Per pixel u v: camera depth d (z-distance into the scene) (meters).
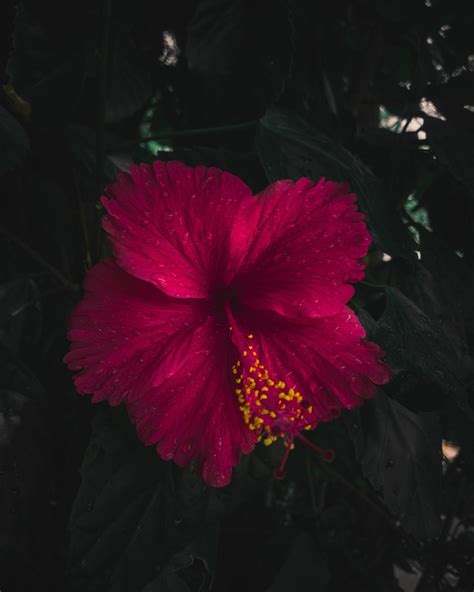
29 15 0.35
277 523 0.51
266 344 0.28
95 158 0.38
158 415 0.26
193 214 0.26
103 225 0.25
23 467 0.33
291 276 0.28
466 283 0.43
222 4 0.37
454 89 0.45
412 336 0.34
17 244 0.39
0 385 0.34
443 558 0.51
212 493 0.35
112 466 0.33
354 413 0.38
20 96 0.36
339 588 0.52
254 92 0.38
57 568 0.37
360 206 0.35
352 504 0.56
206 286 0.27
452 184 0.48
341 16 0.50
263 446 0.35
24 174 0.43
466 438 0.41
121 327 0.26
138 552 0.32
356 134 0.48
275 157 0.35
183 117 0.49
